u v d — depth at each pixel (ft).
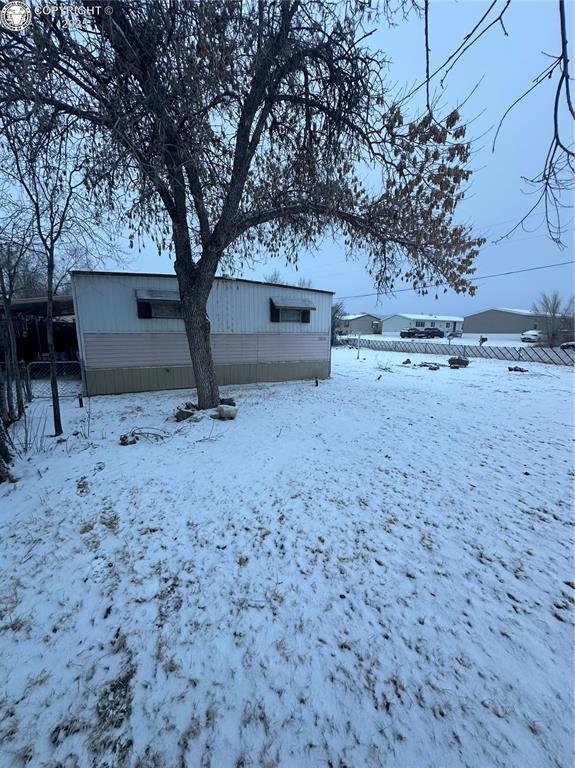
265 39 15.49
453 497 12.32
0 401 20.36
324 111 17.74
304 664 6.27
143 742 5.07
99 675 6.04
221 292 35.70
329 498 12.13
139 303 31.50
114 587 8.05
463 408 26.76
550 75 6.19
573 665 6.21
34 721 5.30
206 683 5.92
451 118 10.19
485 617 7.27
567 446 17.83
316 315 42.32
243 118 18.84
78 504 11.67
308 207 21.75
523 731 5.16
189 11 12.62
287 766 4.80
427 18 7.38
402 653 6.48
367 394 32.73
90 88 14.12
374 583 8.22
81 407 26.89
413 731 5.20
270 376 39.81
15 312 42.60
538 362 69.15
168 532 10.15
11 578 8.34
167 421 22.44
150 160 14.89
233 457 15.88
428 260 23.27
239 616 7.28
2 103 13.62
